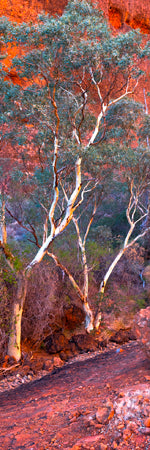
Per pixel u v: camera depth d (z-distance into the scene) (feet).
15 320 29.89
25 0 72.59
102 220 61.87
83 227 53.83
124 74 33.09
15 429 13.33
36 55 29.25
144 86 68.59
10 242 43.24
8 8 70.59
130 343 35.09
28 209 40.01
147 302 44.11
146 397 10.30
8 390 25.27
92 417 11.44
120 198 64.54
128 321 40.14
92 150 32.40
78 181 32.53
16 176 34.14
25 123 34.88
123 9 96.27
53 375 27.63
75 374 25.89
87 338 35.50
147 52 30.27
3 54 32.53
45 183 37.40
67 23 28.22
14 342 30.04
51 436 11.18
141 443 8.60
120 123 41.55
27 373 28.55
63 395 18.62
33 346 33.40
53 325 36.50
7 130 35.06
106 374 21.56
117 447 8.72
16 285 30.83
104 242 50.67
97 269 45.91
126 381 16.28
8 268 32.14
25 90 32.55
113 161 35.12
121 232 60.54
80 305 40.19
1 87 32.27
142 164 40.19
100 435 9.82
